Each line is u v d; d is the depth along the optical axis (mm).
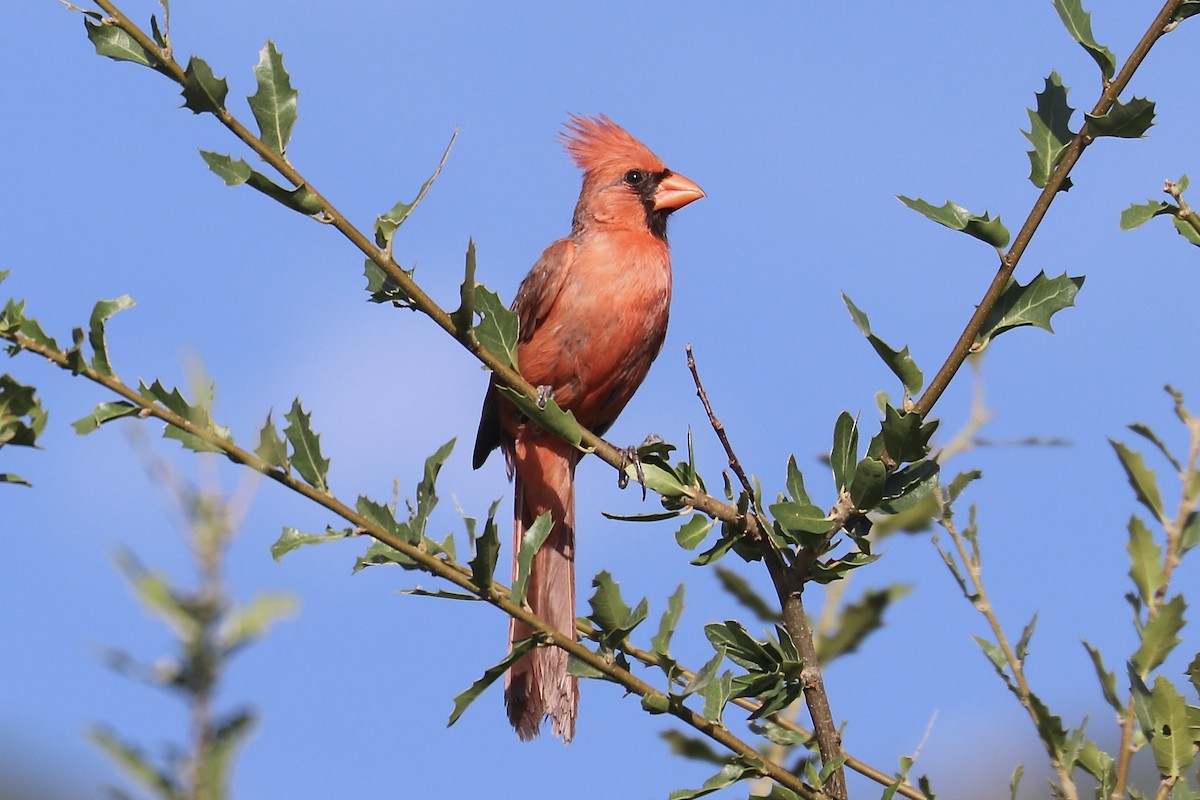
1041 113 6496
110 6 6133
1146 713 5719
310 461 6043
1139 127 6238
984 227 6406
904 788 6461
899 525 7445
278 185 6453
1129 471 6055
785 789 6199
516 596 6309
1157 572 5887
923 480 6559
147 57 6191
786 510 6680
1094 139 6340
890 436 6449
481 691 6215
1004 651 6074
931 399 6535
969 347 6508
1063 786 5777
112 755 3314
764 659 6594
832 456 6770
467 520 6332
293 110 6488
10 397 5383
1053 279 6527
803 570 6828
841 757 6301
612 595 6430
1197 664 5723
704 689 6305
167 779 3328
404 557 6199
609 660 6426
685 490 6941
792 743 6848
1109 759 5945
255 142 6434
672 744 6730
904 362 6527
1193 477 5957
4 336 5504
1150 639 5738
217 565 3523
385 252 6809
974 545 6285
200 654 3424
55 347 5586
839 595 7480
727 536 6926
